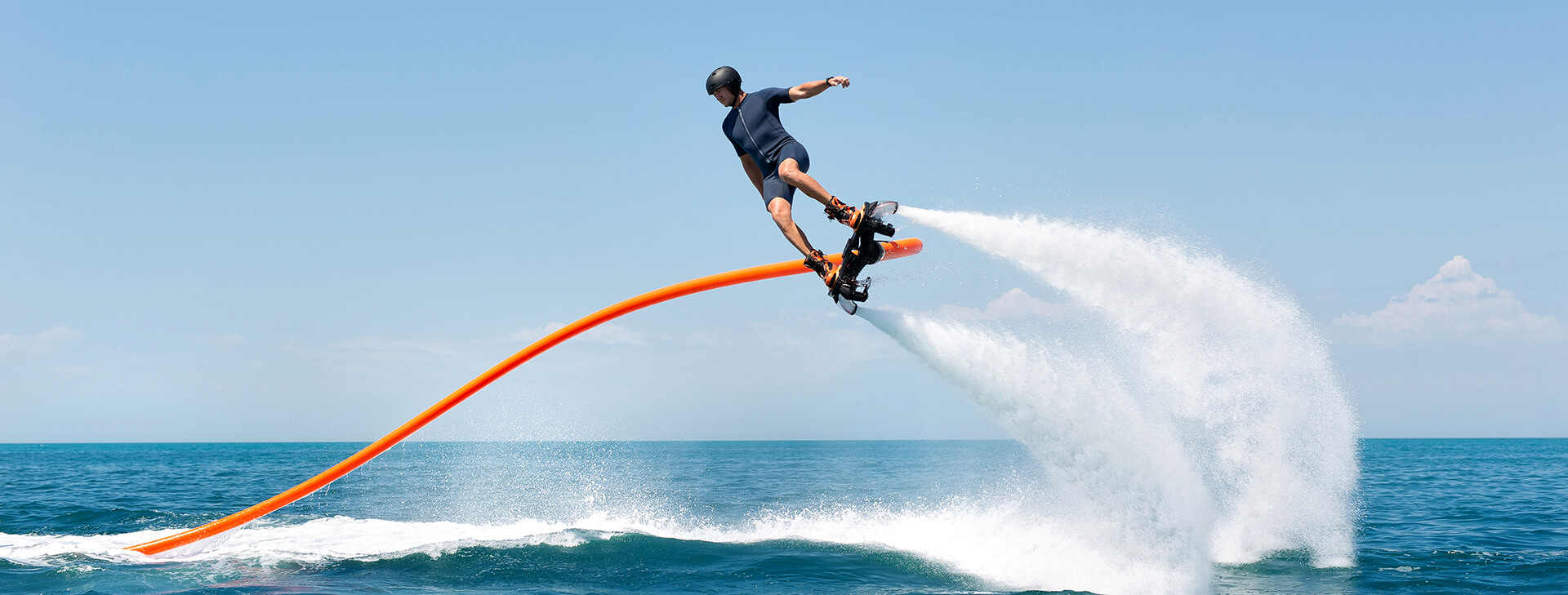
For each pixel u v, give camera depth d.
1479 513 20.38
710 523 17.30
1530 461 58.06
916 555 13.48
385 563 12.98
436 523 17.36
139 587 11.46
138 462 65.81
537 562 13.08
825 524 16.72
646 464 46.91
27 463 63.25
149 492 29.05
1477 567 12.83
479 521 17.91
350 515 19.14
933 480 29.50
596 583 11.69
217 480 37.25
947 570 12.40
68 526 18.23
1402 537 15.92
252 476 41.06
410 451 61.53
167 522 18.97
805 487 26.86
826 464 48.69
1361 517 19.41
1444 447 129.50
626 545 14.36
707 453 86.69
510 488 26.06
